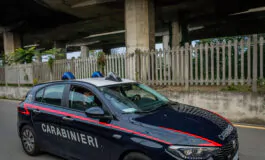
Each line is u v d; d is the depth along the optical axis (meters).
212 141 2.60
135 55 8.80
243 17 15.50
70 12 14.69
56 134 3.88
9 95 14.36
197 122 3.00
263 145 4.47
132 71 8.92
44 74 12.80
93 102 3.55
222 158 2.58
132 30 10.57
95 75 4.79
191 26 17.67
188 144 2.52
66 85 4.07
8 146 5.17
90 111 3.20
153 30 11.91
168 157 2.50
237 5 13.12
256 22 16.47
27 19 17.03
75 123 3.52
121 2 12.35
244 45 6.36
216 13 14.79
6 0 13.62
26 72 13.86
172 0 12.36
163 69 8.23
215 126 2.97
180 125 2.87
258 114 6.00
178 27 15.45
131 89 3.97
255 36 6.19
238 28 17.92
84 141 3.41
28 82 13.79
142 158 2.69
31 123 4.39
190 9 13.97
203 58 7.60
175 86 7.90
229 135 2.90
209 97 6.79
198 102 7.02
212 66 6.98
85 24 18.09
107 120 3.17
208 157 2.47
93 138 3.26
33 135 4.40
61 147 3.84
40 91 4.54
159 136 2.66
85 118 3.43
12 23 17.80
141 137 2.73
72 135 3.59
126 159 2.86
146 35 10.71
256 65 6.21
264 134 5.11
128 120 3.04
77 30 20.28
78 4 13.37
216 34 20.12
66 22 17.41
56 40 24.58
